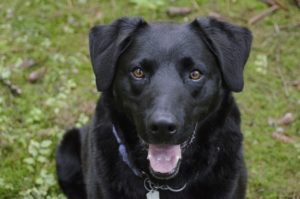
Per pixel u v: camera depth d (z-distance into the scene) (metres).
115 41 1.01
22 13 1.63
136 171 1.04
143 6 1.64
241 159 1.08
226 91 1.02
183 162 1.03
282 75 1.49
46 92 1.45
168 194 1.05
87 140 1.16
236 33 1.02
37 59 1.52
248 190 1.26
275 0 1.65
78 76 1.49
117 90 1.00
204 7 1.64
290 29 1.59
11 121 1.37
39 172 1.28
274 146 1.35
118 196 1.05
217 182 1.05
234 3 1.65
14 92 1.44
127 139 1.03
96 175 1.06
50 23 1.61
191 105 0.97
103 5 1.66
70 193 1.28
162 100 0.94
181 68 0.98
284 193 1.26
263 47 1.55
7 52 1.54
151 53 0.98
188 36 0.99
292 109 1.42
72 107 1.41
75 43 1.57
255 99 1.44
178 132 0.94
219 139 1.04
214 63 1.00
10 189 1.23
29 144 1.32
